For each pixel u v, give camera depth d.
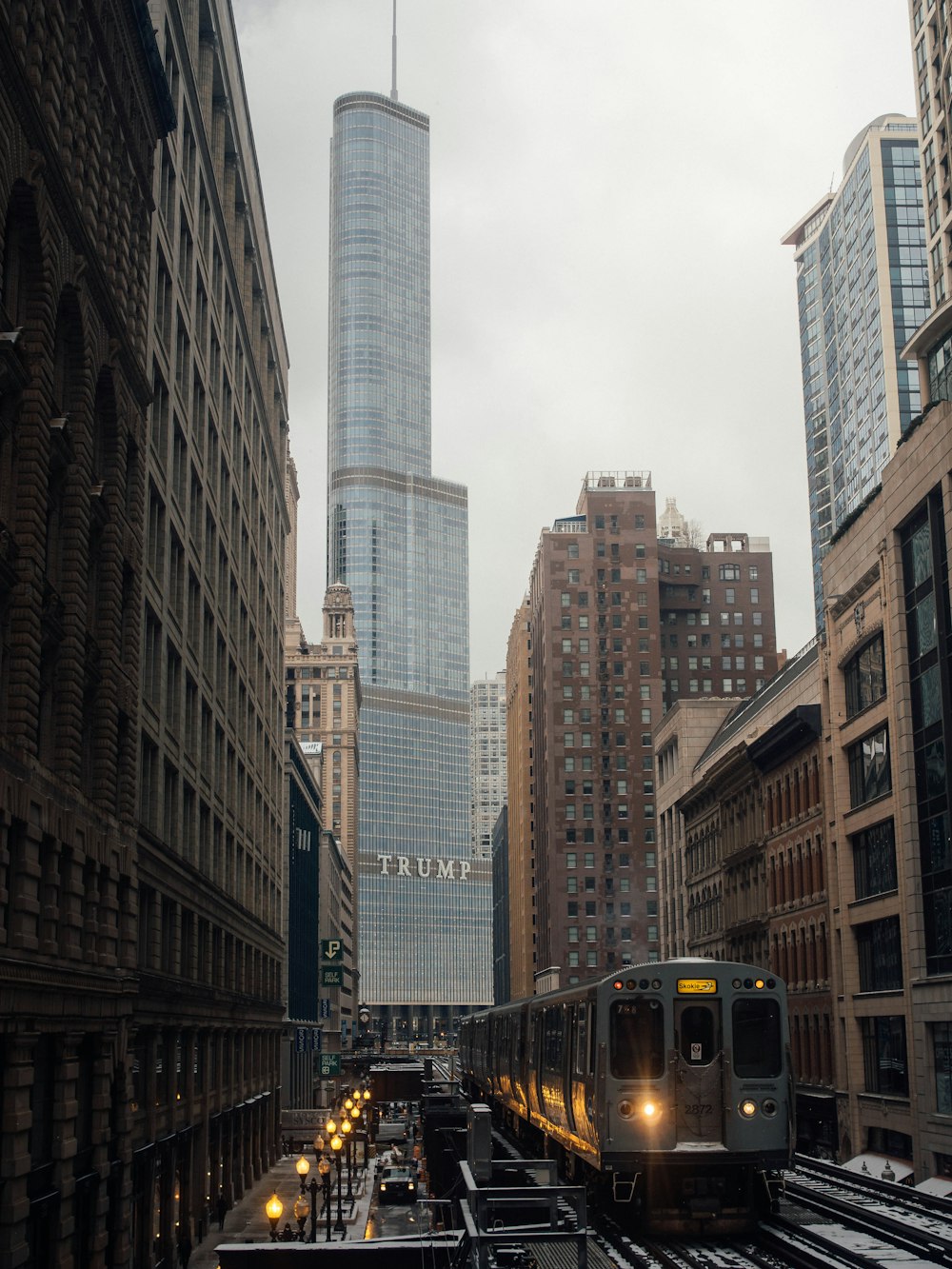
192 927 47.69
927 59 98.69
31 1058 25.41
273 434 82.00
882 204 166.12
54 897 26.86
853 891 64.62
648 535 176.00
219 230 56.56
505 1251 22.50
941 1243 25.56
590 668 172.50
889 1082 59.59
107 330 32.38
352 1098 80.19
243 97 64.50
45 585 27.03
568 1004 32.97
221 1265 21.91
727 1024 27.94
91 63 30.52
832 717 66.75
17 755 24.73
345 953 192.12
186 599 46.47
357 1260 21.89
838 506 181.38
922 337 60.16
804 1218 30.48
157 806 40.47
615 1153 27.34
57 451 28.12
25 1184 24.20
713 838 93.56
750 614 185.38
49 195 26.25
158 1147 39.38
